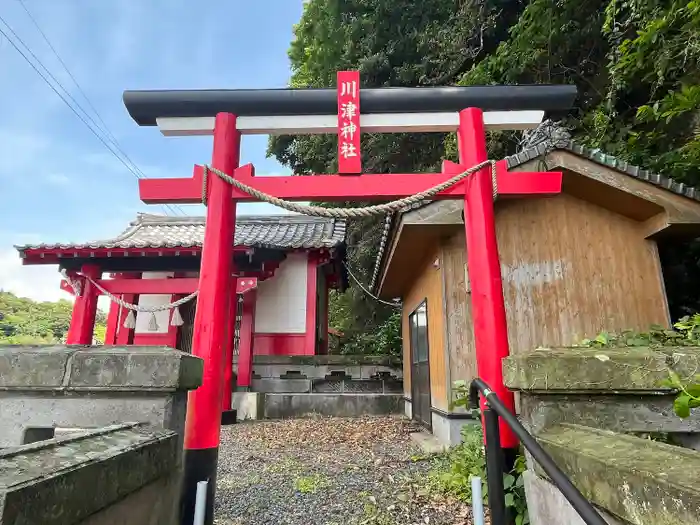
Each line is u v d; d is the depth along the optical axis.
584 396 2.13
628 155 7.14
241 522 3.49
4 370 2.24
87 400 2.27
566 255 5.77
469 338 5.79
